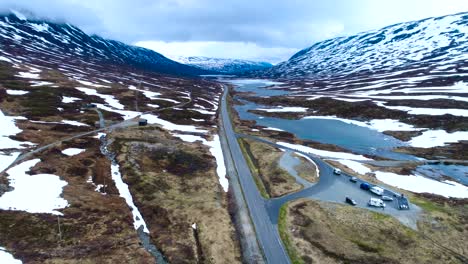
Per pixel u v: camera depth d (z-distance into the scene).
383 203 56.88
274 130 114.69
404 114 123.56
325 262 42.53
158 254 43.62
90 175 65.69
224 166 77.12
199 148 87.56
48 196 54.25
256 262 42.72
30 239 43.03
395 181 69.19
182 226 49.97
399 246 45.91
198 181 66.75
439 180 70.69
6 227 44.56
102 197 57.16
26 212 48.72
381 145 97.81
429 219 53.03
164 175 68.38
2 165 63.19
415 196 61.72
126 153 78.25
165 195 59.53
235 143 96.38
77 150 77.38
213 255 43.72
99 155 76.62
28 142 77.94
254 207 57.03
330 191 63.28
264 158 82.50
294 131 115.25
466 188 66.06
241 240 47.50
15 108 101.88
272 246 45.97
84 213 50.94
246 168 76.56
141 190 60.78
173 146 87.06
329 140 103.31
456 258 43.69
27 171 62.22
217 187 64.62
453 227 50.94
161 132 99.69
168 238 46.69
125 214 52.44
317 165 77.81
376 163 81.25
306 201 58.56
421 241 47.16
